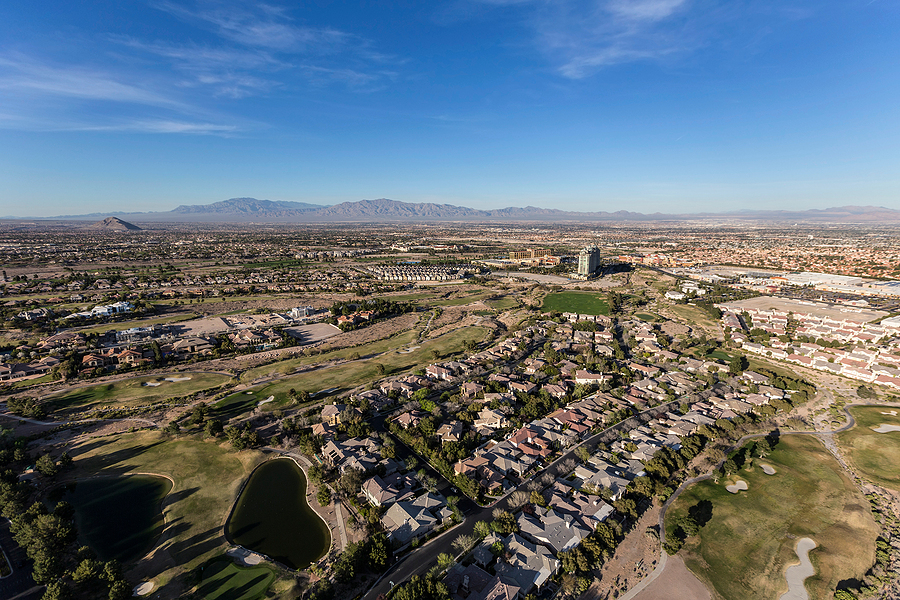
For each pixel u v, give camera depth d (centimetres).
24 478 10125
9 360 17925
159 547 8225
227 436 12044
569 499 9669
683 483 10481
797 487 10312
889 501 9919
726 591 7531
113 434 12269
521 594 7200
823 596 7438
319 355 19488
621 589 7525
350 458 10700
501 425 12781
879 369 16450
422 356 19175
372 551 7756
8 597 6981
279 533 8644
